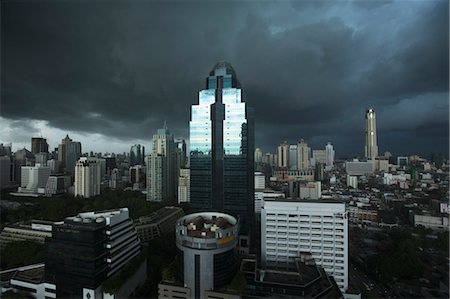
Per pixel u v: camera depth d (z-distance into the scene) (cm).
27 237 14250
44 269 9800
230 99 15888
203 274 8175
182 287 8325
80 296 8562
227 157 15725
